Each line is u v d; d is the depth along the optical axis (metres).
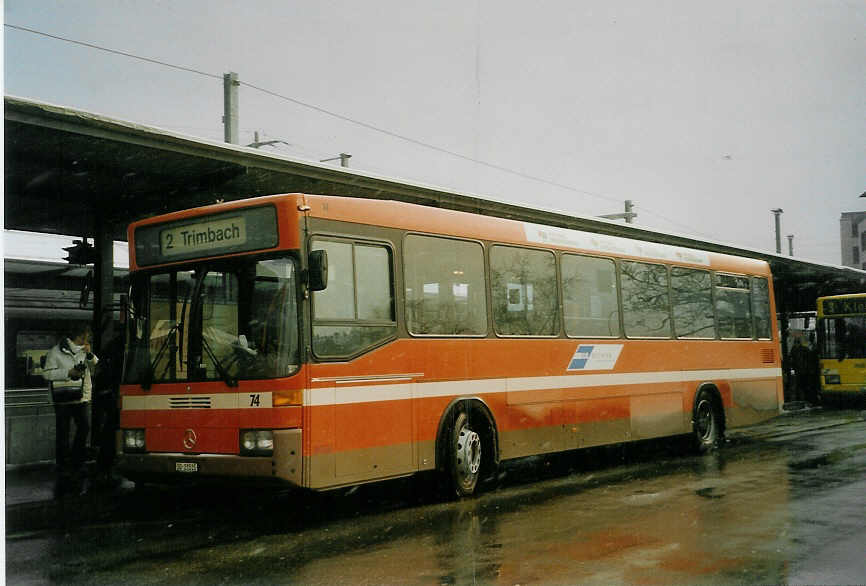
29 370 18.53
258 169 11.38
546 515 8.70
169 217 9.09
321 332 8.29
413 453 9.18
